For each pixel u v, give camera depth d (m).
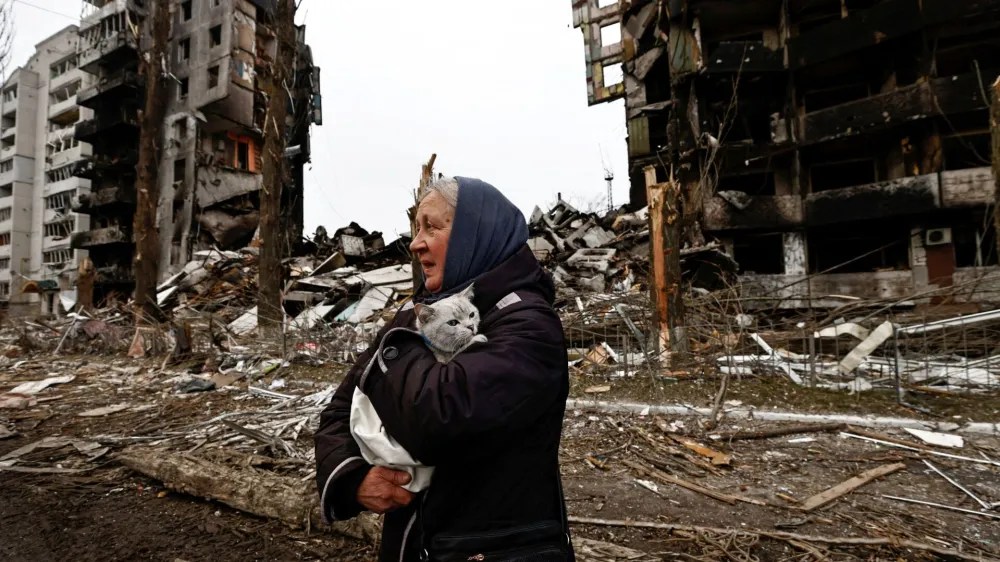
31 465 3.90
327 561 2.54
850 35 15.73
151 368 8.52
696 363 6.14
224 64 26.78
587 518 2.93
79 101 31.52
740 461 3.88
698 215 16.25
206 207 27.19
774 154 17.22
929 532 2.73
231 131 29.17
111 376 8.09
